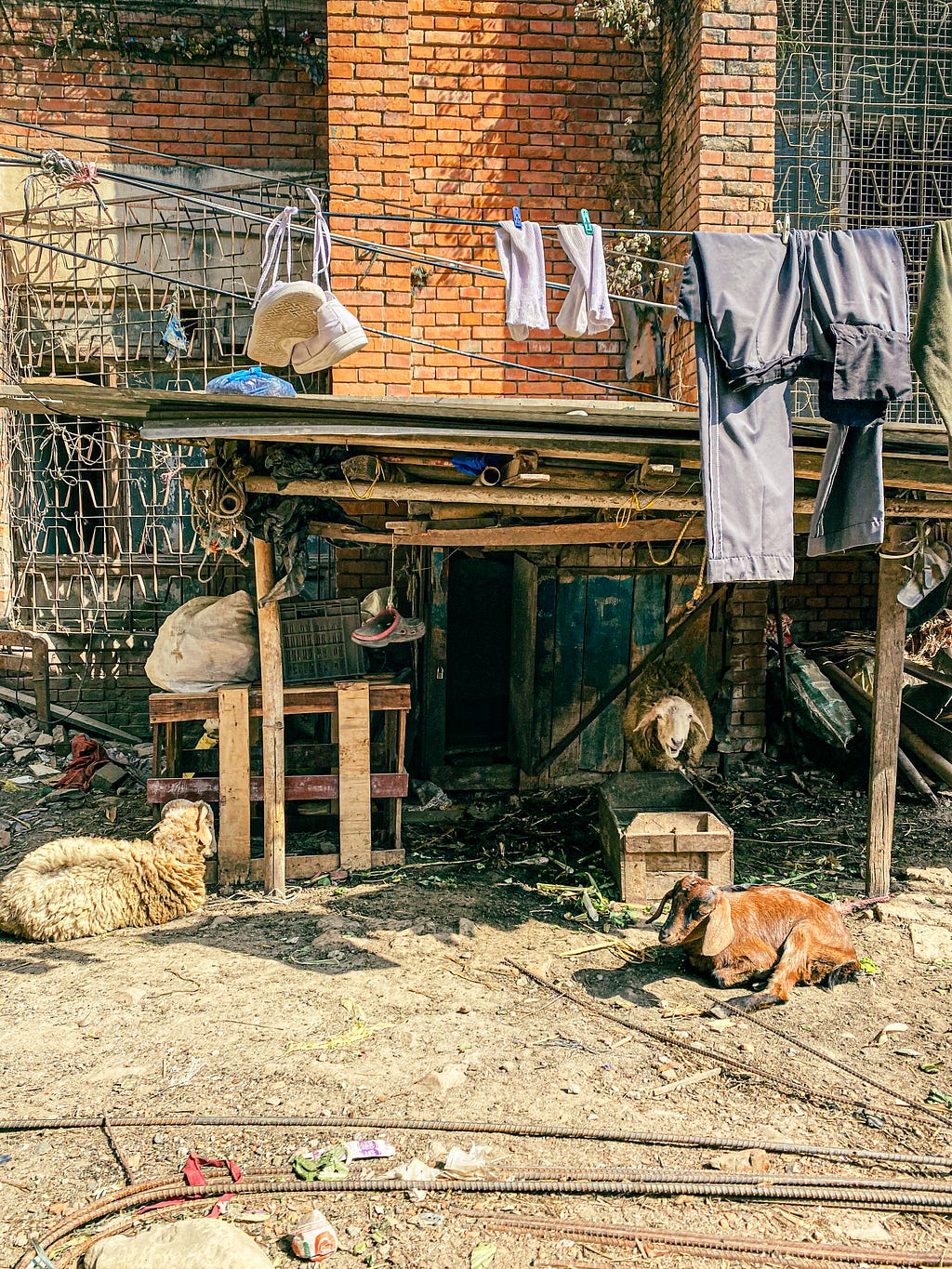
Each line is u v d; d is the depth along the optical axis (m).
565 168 7.55
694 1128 3.42
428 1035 4.01
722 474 4.12
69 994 4.35
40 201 7.61
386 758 6.57
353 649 6.21
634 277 7.39
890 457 4.82
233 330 7.79
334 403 4.44
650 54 7.57
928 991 4.51
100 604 7.91
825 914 4.65
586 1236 2.86
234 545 5.44
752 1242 2.85
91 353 7.83
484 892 5.61
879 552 5.32
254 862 5.75
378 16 6.71
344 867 5.88
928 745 7.20
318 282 4.43
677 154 7.24
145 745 7.79
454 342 7.48
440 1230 2.88
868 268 4.15
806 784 7.41
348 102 6.73
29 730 7.74
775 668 7.96
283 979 4.52
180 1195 3.00
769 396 4.19
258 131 7.85
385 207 6.83
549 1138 3.33
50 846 5.24
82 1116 3.42
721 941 4.33
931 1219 3.03
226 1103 3.50
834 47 7.73
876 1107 3.58
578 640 7.01
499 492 5.21
